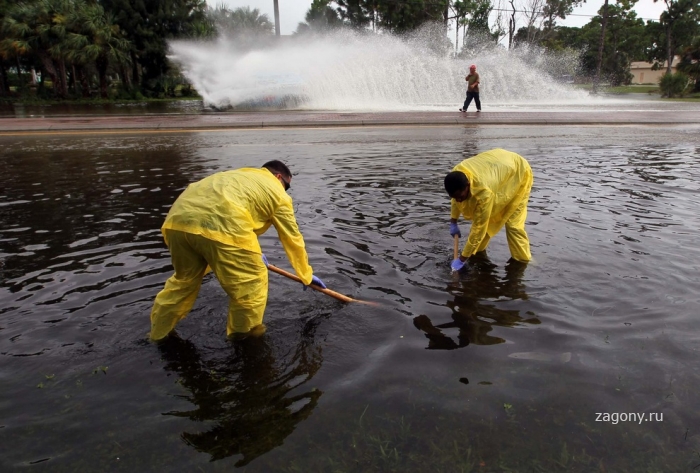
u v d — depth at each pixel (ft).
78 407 8.33
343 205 20.29
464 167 13.65
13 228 17.53
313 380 8.99
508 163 13.85
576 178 25.22
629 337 10.28
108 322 11.09
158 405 8.38
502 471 6.91
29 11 97.60
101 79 111.14
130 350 10.07
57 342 10.28
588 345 10.01
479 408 8.20
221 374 9.23
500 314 11.35
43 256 14.89
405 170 27.50
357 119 51.06
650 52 173.17
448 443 7.43
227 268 9.78
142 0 110.42
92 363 9.61
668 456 7.20
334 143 38.04
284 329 10.80
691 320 10.91
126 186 24.00
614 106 76.02
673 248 15.30
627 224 17.70
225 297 12.41
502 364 9.42
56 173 27.20
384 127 48.01
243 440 7.55
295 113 60.85
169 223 9.77
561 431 7.68
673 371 9.12
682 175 26.00
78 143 38.55
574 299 12.03
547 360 9.52
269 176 10.93
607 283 12.87
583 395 8.50
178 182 24.82
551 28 137.90
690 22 152.76
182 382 9.01
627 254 14.84
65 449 7.39
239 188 10.17
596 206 20.08
